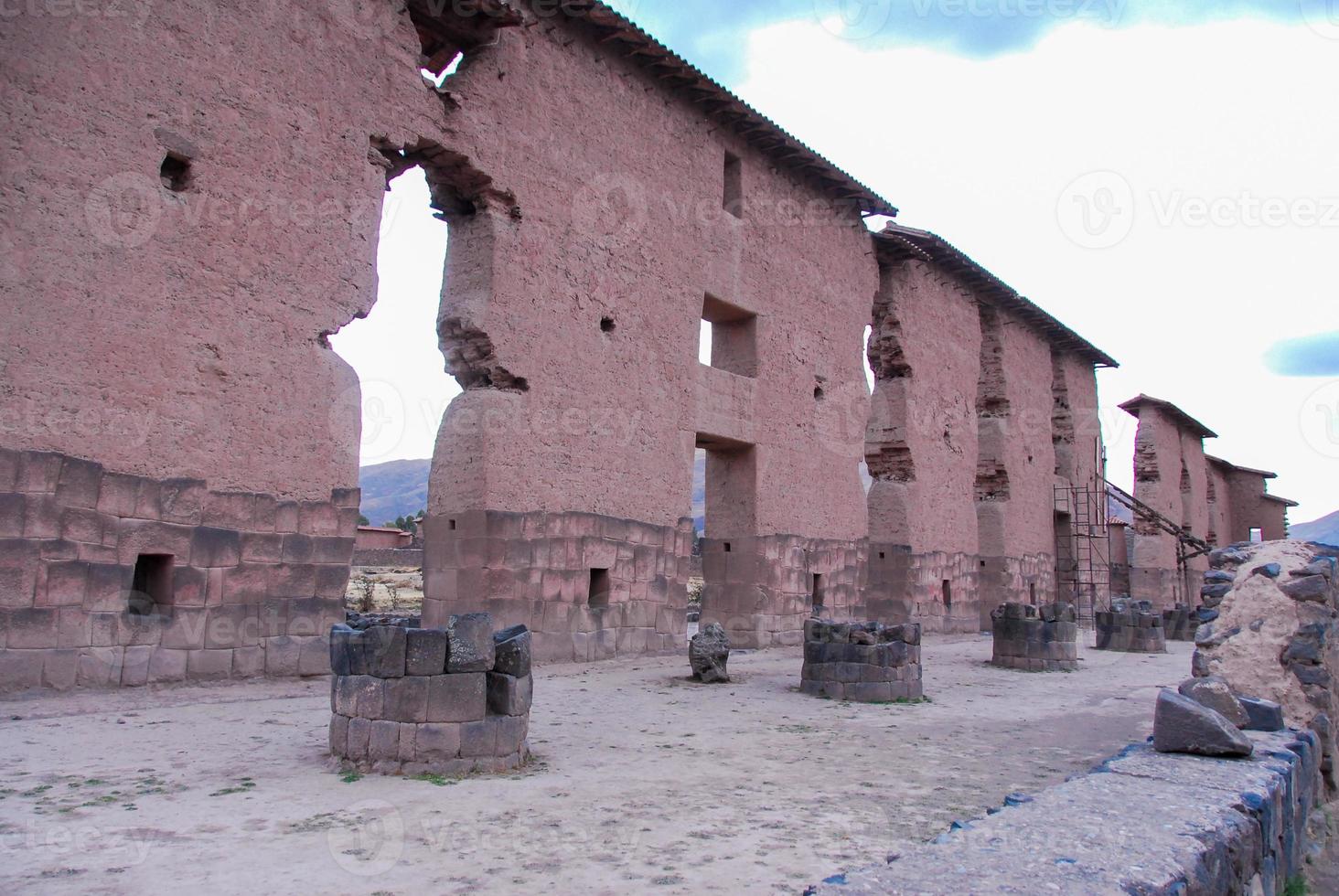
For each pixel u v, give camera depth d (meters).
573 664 14.63
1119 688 14.59
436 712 6.94
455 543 14.02
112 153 9.91
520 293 14.58
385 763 6.85
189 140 10.62
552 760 7.62
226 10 11.09
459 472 14.12
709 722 9.93
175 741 7.74
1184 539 39.94
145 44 10.27
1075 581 33.38
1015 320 31.34
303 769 6.85
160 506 10.11
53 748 7.27
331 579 11.70
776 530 19.78
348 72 12.44
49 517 9.19
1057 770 8.04
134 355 9.98
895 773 7.65
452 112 13.79
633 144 16.97
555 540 14.75
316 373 11.80
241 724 8.58
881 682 12.16
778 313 20.44
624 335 16.47
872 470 25.41
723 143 19.27
